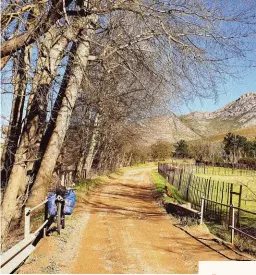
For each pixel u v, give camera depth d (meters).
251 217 19.47
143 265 9.15
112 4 10.71
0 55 8.76
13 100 12.23
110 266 8.89
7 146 11.05
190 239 12.59
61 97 13.72
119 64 12.94
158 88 12.87
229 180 50.47
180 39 11.65
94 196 25.91
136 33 12.36
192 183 26.27
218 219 17.02
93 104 22.11
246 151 101.12
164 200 23.53
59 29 11.29
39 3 8.91
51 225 12.60
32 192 13.95
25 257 8.02
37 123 12.17
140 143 58.28
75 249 10.25
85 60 12.78
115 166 70.69
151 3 10.80
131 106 22.59
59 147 14.23
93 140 34.94
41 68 11.02
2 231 10.52
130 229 14.15
